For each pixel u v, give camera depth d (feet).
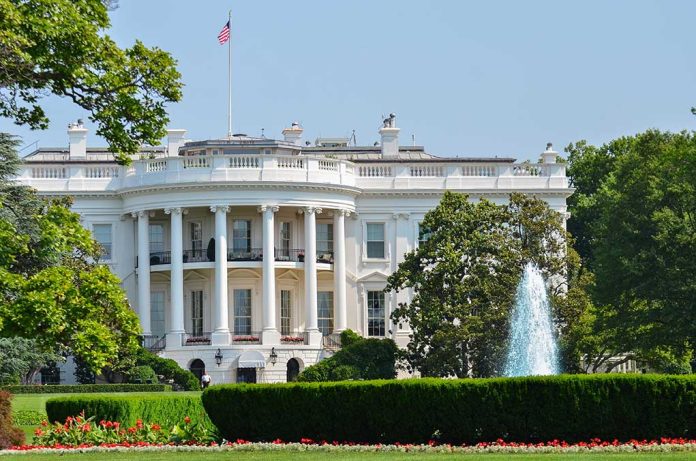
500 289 312.50
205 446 162.30
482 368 310.45
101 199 385.91
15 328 156.76
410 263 325.21
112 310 164.14
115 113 164.35
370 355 334.85
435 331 315.37
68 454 159.12
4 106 166.81
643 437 153.17
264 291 368.89
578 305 314.14
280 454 151.84
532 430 154.81
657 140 332.39
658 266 302.04
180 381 349.61
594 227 347.97
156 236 387.34
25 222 218.79
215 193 369.09
